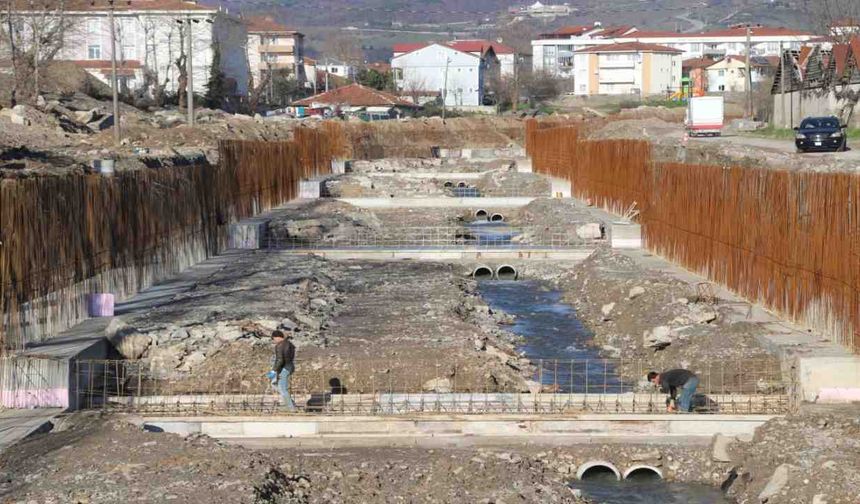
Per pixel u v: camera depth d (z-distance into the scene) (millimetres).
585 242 49844
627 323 33375
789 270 29172
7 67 73625
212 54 103250
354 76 178000
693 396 24500
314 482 19281
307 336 28953
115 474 18766
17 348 24891
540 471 20406
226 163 47875
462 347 27906
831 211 26250
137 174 34969
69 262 28328
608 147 56375
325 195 69375
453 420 23094
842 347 25578
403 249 47406
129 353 27203
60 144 56062
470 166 92312
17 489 18281
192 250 41844
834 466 19359
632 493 20891
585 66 174875
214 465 19094
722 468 21688
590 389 26750
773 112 89875
